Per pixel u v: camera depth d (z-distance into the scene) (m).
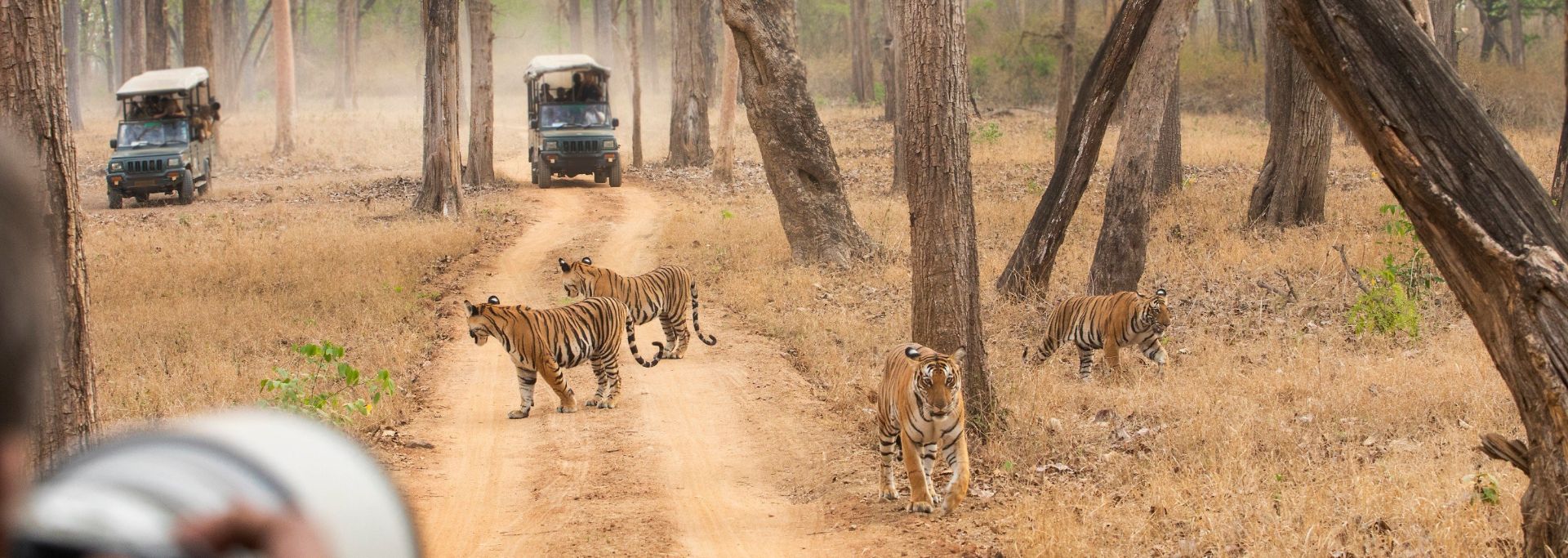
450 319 17.38
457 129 28.97
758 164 40.38
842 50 73.69
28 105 6.48
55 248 6.56
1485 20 50.44
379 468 0.62
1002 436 10.65
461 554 8.46
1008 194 29.36
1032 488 9.38
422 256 22.58
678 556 8.35
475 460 10.95
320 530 0.53
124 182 32.72
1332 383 11.64
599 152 35.34
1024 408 11.58
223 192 35.56
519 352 12.25
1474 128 5.94
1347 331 14.62
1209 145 36.78
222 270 20.45
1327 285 16.97
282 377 12.67
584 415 12.55
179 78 35.03
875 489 9.82
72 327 6.54
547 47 80.69
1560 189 10.27
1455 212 5.92
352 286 18.91
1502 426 9.91
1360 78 6.01
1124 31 15.98
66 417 6.54
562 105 36.38
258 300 17.94
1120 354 14.65
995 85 56.25
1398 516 7.77
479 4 35.44
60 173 6.61
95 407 6.82
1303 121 21.70
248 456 0.54
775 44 21.44
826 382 13.35
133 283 19.52
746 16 21.05
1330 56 6.08
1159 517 8.20
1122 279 16.19
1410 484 8.45
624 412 12.66
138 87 34.28
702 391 13.47
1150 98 15.89
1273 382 11.95
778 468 10.62
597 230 27.42
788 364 14.54
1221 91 51.59
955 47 10.71
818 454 10.92
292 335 15.66
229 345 15.09
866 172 36.00
